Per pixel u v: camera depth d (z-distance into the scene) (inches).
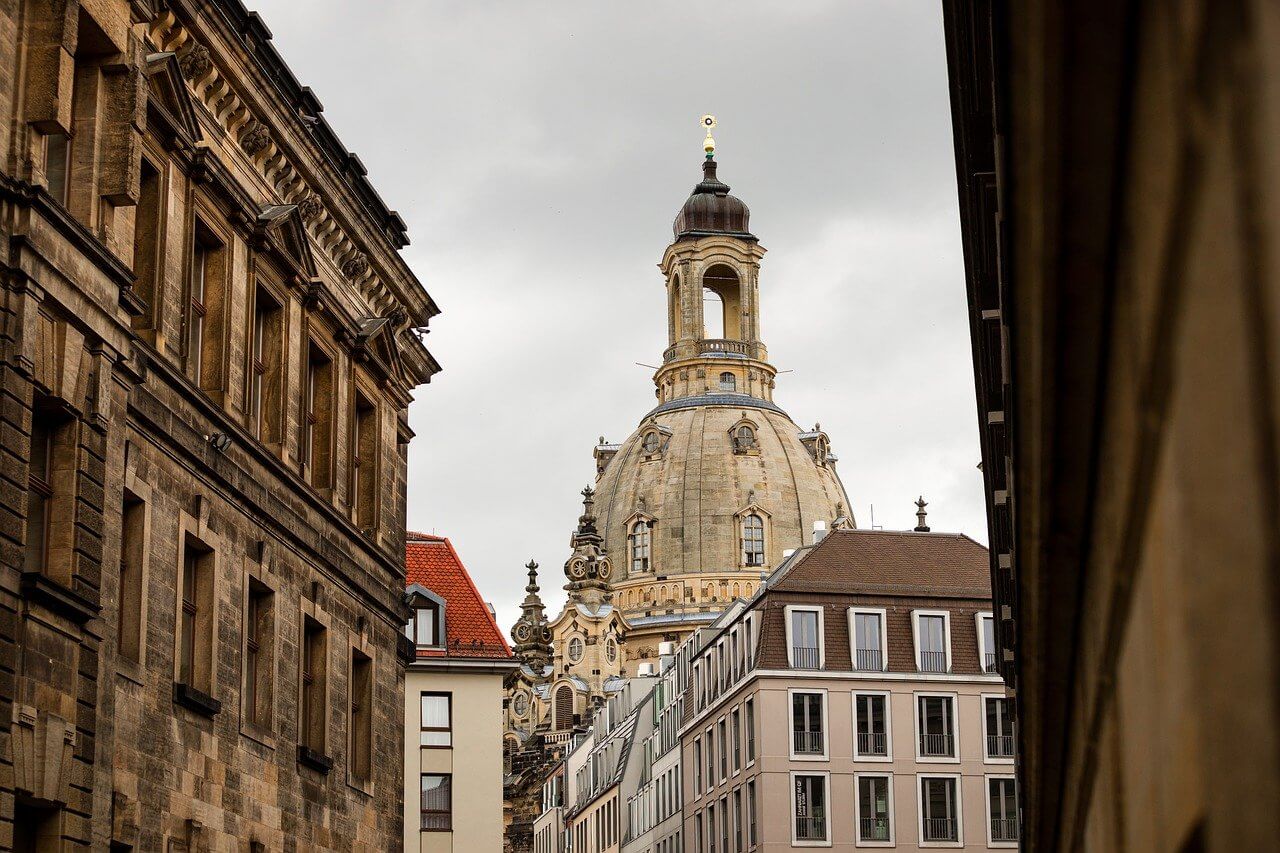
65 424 966.4
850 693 3376.0
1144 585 156.2
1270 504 83.9
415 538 2923.2
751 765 3410.4
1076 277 150.2
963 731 3383.4
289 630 1409.9
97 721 974.4
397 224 1753.2
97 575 976.9
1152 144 109.3
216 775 1225.4
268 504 1371.8
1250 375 86.4
